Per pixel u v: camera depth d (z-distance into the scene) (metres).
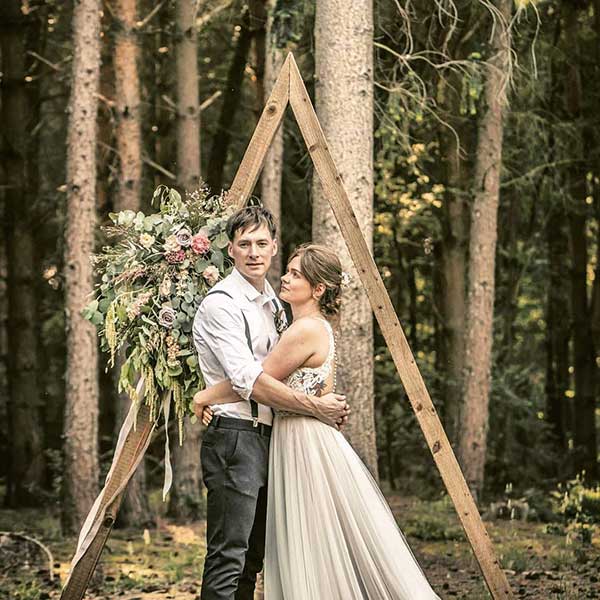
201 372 4.73
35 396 13.71
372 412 7.25
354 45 7.14
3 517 11.73
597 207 13.79
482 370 11.09
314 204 7.27
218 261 4.82
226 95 12.94
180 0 10.84
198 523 10.38
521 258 14.98
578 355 14.04
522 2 9.49
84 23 9.34
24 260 13.60
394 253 15.23
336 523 4.42
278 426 4.54
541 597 6.37
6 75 13.36
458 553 8.34
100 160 12.60
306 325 4.49
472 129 12.12
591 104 13.02
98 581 7.16
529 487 13.16
